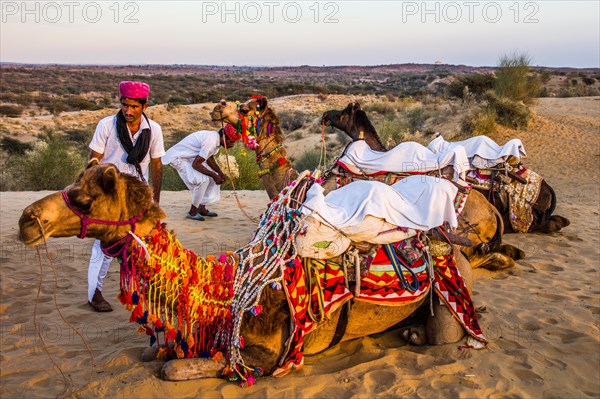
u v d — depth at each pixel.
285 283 4.61
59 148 18.62
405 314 5.17
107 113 64.94
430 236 5.11
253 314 4.56
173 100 76.19
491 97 26.56
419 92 76.62
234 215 11.29
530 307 6.43
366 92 93.44
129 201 4.23
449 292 5.18
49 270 7.56
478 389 4.53
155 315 4.37
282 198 5.02
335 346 5.43
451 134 24.75
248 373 4.64
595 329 5.71
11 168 19.45
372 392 4.52
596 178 18.44
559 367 4.91
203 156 10.22
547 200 9.77
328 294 4.77
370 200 4.83
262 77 164.62
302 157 25.92
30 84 108.56
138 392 4.41
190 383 4.52
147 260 4.27
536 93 29.42
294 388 4.56
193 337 4.69
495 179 9.40
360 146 6.95
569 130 24.83
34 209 3.87
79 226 4.07
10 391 4.49
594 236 10.00
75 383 4.61
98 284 6.23
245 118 7.54
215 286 4.56
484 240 7.34
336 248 4.70
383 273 4.88
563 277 7.64
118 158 6.11
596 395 4.48
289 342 4.64
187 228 10.01
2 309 6.23
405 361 5.02
